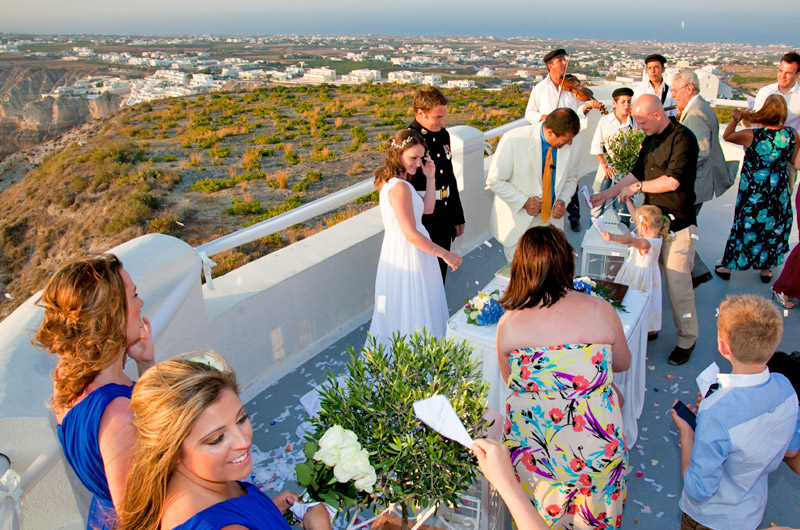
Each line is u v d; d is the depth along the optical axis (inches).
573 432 72.8
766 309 70.9
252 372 133.4
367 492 63.7
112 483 51.3
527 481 75.8
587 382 72.4
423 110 140.4
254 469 108.1
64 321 52.5
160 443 42.0
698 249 207.3
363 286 163.9
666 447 114.5
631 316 108.6
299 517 59.9
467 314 109.3
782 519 97.1
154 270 94.6
